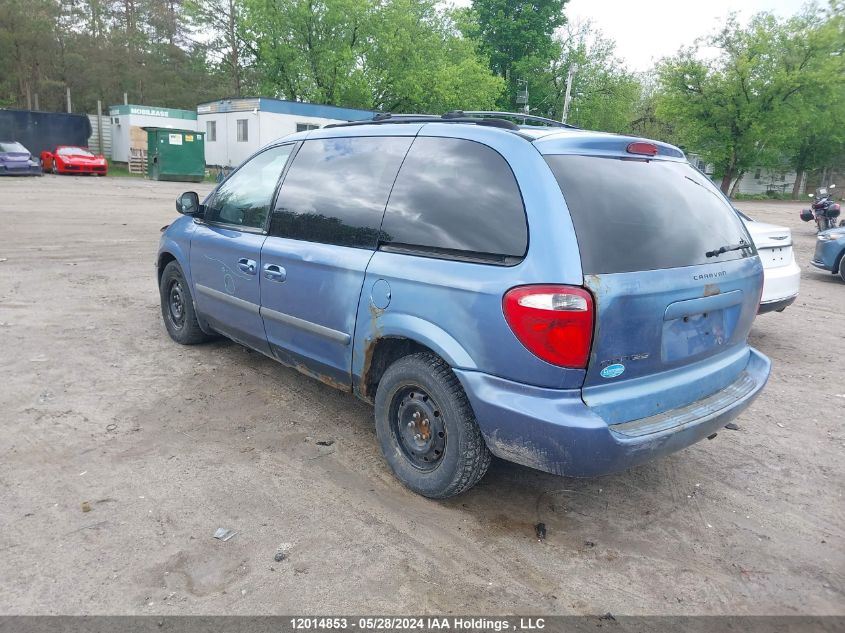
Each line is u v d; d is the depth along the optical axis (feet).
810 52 130.11
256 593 8.80
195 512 10.61
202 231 16.62
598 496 11.87
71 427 13.44
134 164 115.96
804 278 38.24
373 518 10.71
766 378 12.10
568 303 8.76
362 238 11.80
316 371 13.29
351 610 8.59
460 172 10.59
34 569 9.04
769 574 9.78
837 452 14.07
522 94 129.39
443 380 10.42
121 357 17.87
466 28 131.75
